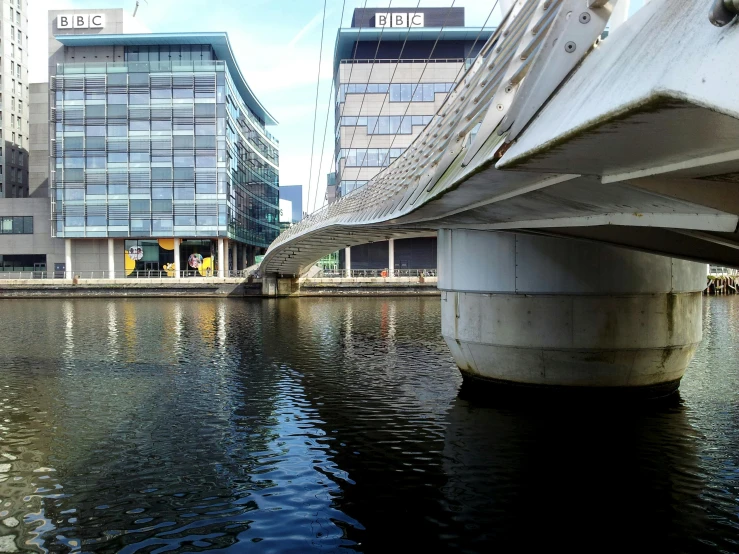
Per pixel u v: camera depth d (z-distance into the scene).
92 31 71.00
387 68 62.72
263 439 11.95
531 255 13.73
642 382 13.92
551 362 14.01
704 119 3.17
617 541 7.58
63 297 63.38
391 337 27.64
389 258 67.44
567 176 6.39
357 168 62.53
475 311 14.88
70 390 16.47
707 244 9.05
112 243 68.25
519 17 7.24
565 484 9.37
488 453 10.82
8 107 79.44
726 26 2.56
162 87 66.38
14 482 9.74
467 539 7.68
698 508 8.48
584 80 4.11
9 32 79.94
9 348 24.47
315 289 63.38
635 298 13.54
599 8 4.51
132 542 7.70
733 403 13.87
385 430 12.35
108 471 10.23
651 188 5.14
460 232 15.07
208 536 7.82
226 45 70.31
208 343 25.83
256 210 90.00
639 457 10.48
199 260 70.31
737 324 32.09
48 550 7.53
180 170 66.81
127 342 26.23
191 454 11.08
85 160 66.38
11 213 71.19
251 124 86.62
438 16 69.25
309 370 19.16
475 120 8.47
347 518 8.30
